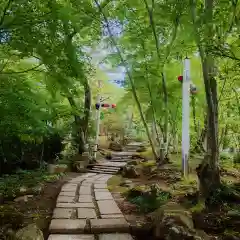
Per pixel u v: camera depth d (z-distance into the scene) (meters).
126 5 8.93
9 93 5.07
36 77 5.71
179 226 4.17
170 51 8.36
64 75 4.76
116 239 4.37
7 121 5.53
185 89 8.96
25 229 4.16
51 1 4.33
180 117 11.79
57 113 7.09
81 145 13.76
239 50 4.52
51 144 12.46
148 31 8.98
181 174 8.80
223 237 4.27
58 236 4.41
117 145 19.48
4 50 4.75
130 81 9.80
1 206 5.81
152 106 10.25
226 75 5.65
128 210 5.82
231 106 9.27
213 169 5.73
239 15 5.12
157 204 5.83
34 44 4.20
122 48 9.96
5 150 10.59
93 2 9.09
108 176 10.80
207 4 5.52
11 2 4.08
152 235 4.50
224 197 5.55
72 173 11.57
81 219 5.07
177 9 7.01
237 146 15.20
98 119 14.80
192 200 5.87
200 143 11.85
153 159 13.52
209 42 4.73
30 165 11.38
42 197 6.95
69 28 4.97
